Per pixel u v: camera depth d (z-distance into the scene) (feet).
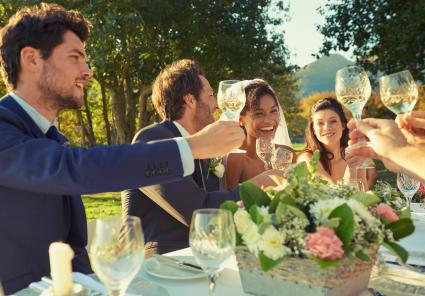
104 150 4.98
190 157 5.03
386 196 5.15
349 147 5.99
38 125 6.14
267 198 4.57
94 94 61.72
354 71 6.46
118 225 3.67
